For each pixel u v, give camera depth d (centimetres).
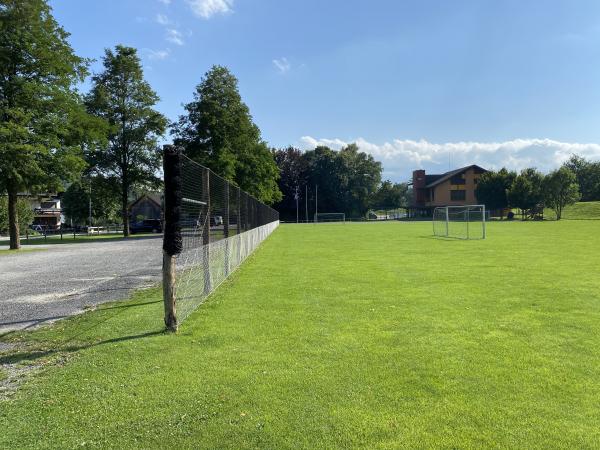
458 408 359
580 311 690
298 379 422
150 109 4103
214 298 817
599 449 298
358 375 431
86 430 332
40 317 707
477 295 828
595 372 432
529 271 1142
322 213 9212
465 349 507
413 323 626
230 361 476
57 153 2556
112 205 7600
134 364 471
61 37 2619
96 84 3984
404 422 337
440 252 1711
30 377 441
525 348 508
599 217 6212
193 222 717
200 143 4319
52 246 2594
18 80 2356
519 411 353
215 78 4378
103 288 979
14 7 2347
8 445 312
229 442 313
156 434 325
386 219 8819
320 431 326
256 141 4825
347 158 9375
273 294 855
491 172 7588
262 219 2512
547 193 5972
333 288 919
